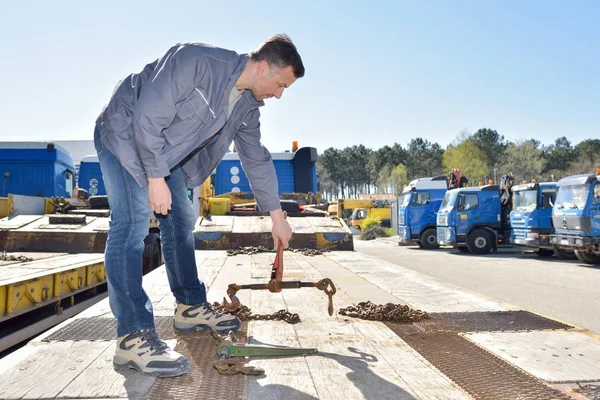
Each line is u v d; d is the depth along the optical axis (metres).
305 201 12.28
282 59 2.31
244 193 12.62
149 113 2.13
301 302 3.69
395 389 1.89
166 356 2.12
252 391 1.90
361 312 3.21
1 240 6.71
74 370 2.14
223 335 2.75
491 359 2.26
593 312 6.56
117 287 2.26
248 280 4.73
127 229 2.34
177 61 2.18
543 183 15.90
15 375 2.07
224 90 2.32
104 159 2.37
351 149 113.19
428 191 21.67
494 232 17.97
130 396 1.85
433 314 3.22
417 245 23.75
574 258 15.25
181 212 2.82
